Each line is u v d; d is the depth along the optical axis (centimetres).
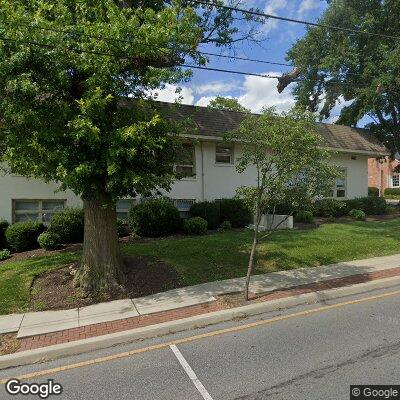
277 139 736
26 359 536
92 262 819
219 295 768
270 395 407
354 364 465
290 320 643
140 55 763
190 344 565
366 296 763
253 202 795
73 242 1285
